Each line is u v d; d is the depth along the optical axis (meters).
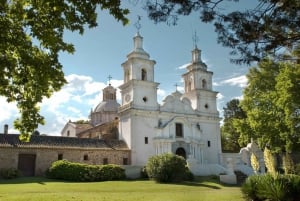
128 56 49.25
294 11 9.98
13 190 22.75
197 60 55.09
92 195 19.97
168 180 32.31
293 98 29.64
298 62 12.52
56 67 12.20
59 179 34.00
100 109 63.66
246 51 10.76
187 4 9.59
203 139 50.34
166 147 45.16
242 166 43.69
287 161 21.14
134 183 30.80
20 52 11.66
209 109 52.72
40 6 10.59
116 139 47.25
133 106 45.34
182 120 48.31
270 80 39.44
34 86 12.68
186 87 55.16
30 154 37.62
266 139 36.84
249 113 38.19
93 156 41.56
